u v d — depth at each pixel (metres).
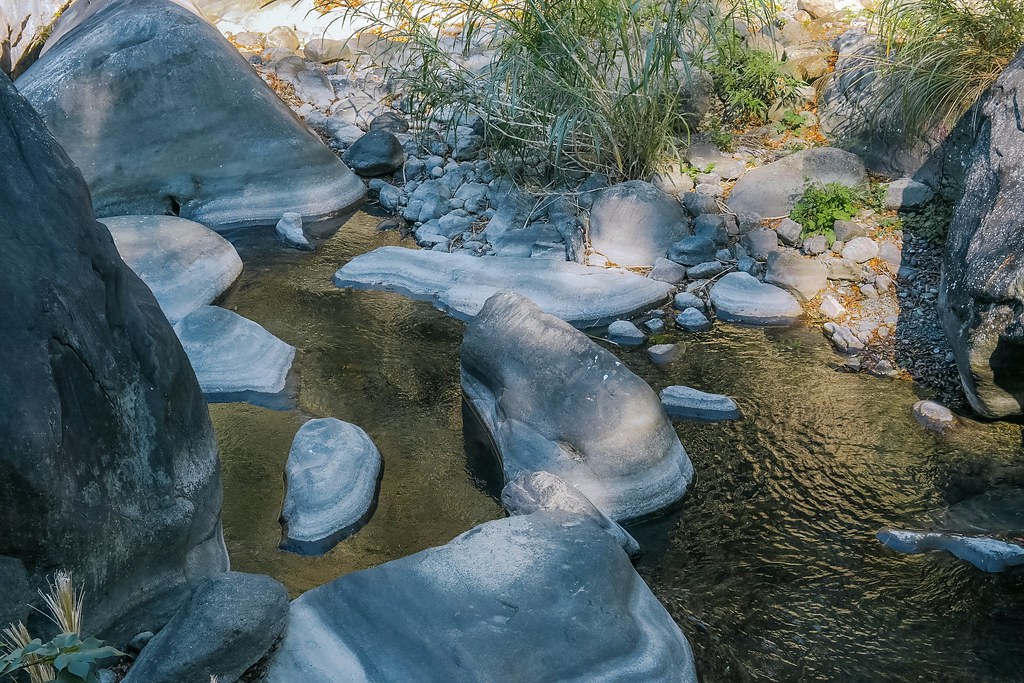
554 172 6.88
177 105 6.82
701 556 3.99
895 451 4.55
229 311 5.40
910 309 5.50
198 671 2.95
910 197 6.21
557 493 3.96
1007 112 4.91
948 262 5.05
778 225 6.25
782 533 4.10
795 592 3.80
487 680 3.07
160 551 3.46
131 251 5.91
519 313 4.75
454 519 4.21
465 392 5.03
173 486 3.54
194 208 6.91
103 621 3.20
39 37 8.48
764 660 3.50
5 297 2.87
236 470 4.49
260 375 5.11
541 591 3.38
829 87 7.19
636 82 6.70
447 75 7.61
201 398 3.80
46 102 6.70
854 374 5.12
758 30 7.69
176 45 6.84
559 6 6.58
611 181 6.72
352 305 5.91
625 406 4.32
